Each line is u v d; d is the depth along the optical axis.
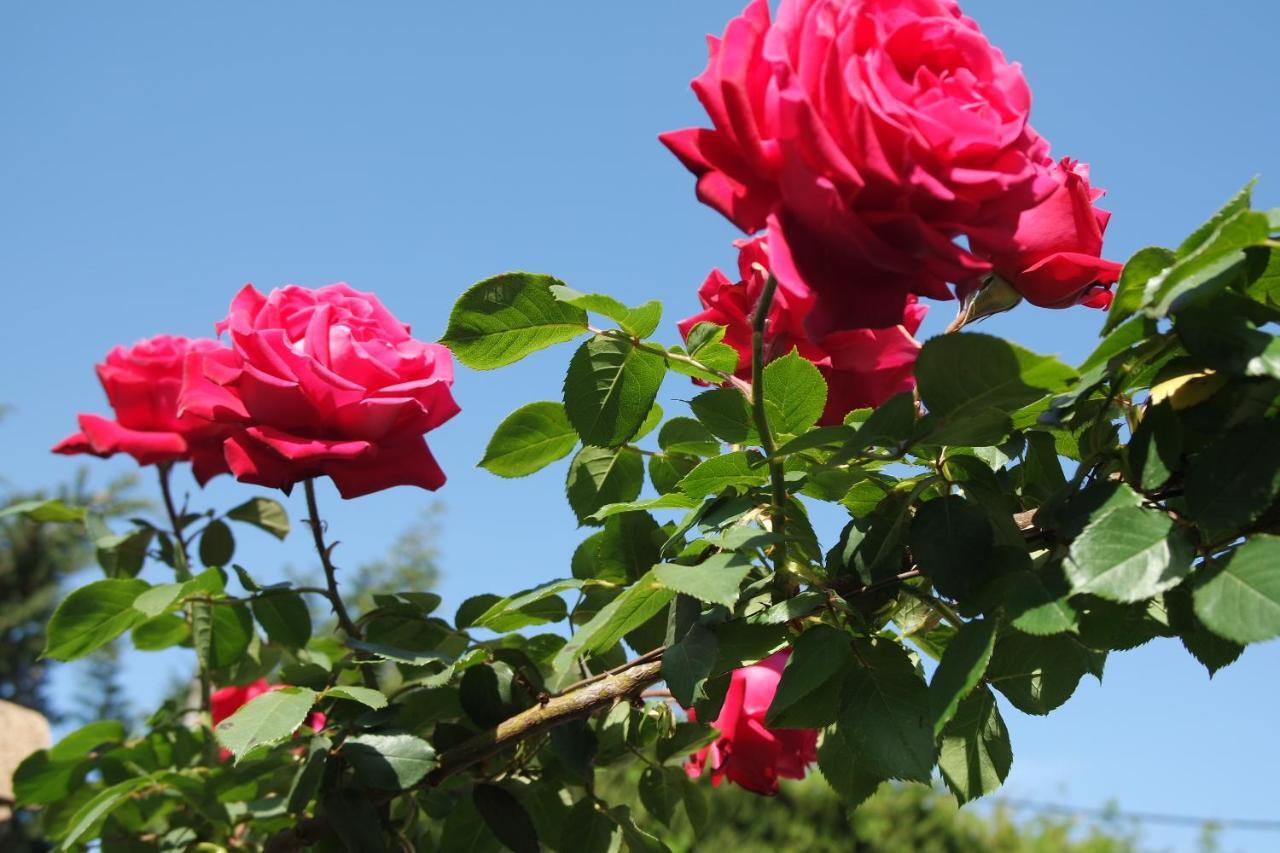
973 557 0.92
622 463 1.35
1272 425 0.79
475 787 1.31
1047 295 0.98
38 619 9.97
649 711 1.42
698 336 1.18
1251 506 0.78
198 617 1.48
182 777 1.52
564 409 1.19
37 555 10.12
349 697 1.21
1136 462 0.87
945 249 0.74
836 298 0.78
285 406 1.24
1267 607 0.71
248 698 1.94
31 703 9.86
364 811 1.23
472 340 1.17
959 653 0.83
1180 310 0.81
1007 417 0.87
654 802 1.49
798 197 0.75
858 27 0.79
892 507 1.09
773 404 1.05
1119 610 0.92
